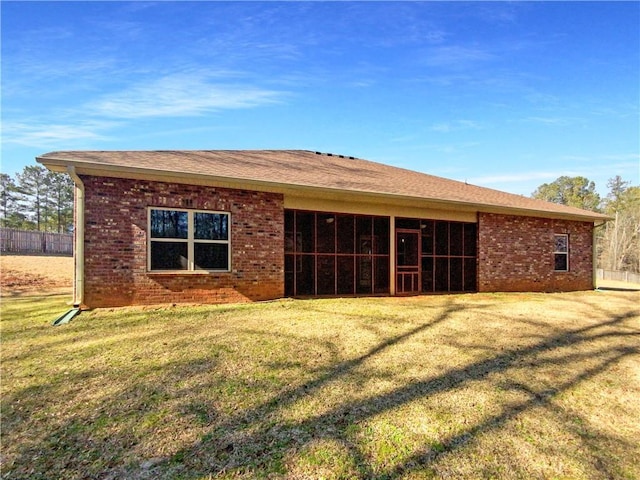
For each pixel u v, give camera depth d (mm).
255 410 3395
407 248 12695
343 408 3455
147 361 4645
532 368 4609
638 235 42219
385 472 2529
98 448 2787
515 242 12883
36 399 3592
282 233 9648
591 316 7953
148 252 8164
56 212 50594
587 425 3232
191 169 8523
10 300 10016
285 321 6895
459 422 3230
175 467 2566
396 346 5434
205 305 8414
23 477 2459
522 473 2545
